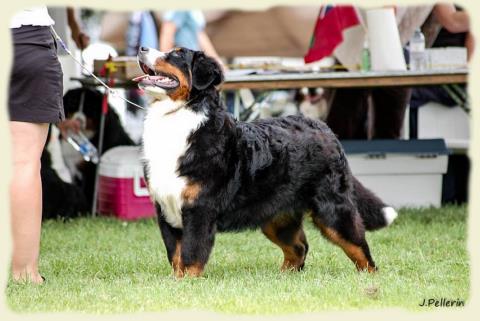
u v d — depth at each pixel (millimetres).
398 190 13938
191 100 8617
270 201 8883
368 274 8961
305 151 8969
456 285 8641
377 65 13062
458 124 15172
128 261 10094
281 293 8070
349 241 9094
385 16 12969
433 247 10930
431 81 12539
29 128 8703
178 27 14305
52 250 11016
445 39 14445
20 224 8703
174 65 8523
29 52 8555
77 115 14031
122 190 13414
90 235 12047
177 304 7703
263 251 10773
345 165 9195
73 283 8695
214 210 8578
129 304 7711
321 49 14445
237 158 8625
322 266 9758
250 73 12859
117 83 13469
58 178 13516
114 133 14508
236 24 17844
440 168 13977
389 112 14734
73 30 14523
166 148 8570
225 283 8484
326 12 14438
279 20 17750
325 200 9047
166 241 8828
